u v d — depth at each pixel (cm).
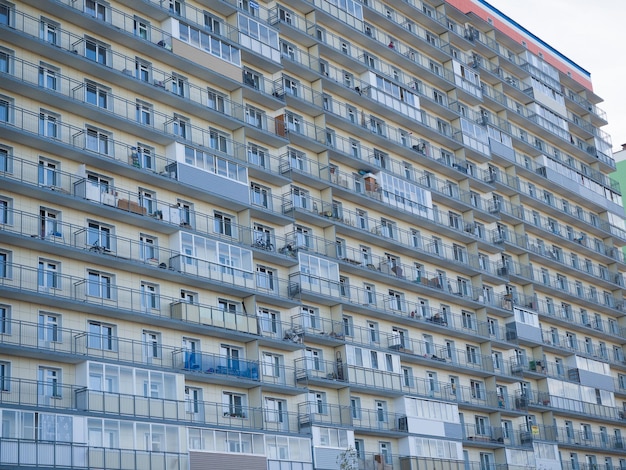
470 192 7806
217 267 5366
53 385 4478
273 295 5634
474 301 7269
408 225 7056
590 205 9769
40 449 4141
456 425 6606
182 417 4844
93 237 4897
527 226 8438
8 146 4669
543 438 7756
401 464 6116
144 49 5406
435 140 7638
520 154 8919
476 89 8325
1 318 4416
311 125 6506
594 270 9506
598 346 9138
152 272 5044
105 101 5188
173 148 5359
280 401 5581
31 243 4550
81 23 5122
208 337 5278
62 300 4553
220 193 5534
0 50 4759
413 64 7581
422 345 6781
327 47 6738
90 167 4988
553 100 9675
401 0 7688
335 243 6259
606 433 8606
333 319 6106
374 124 7094
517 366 7606
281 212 6044
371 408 6144
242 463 4984
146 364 4800
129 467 4453
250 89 5947
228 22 6094
